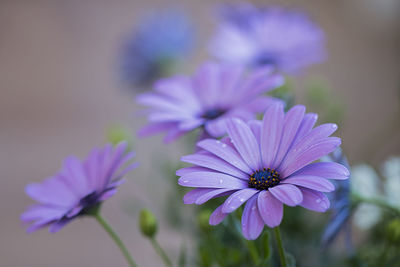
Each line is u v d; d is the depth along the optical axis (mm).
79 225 1009
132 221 928
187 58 698
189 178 325
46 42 1470
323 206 308
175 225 457
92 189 365
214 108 417
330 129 328
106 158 367
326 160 350
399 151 542
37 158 1140
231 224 368
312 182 312
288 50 510
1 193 1065
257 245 388
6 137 1211
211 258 392
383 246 398
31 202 1042
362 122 983
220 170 333
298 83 884
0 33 1511
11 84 1363
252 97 402
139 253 844
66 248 943
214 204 420
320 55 513
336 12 1377
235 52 521
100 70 1362
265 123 341
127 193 914
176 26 653
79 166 375
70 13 1553
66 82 1349
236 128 344
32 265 908
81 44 1443
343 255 417
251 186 331
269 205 313
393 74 1147
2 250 949
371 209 410
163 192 617
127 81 665
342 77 1169
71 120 1228
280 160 335
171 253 521
